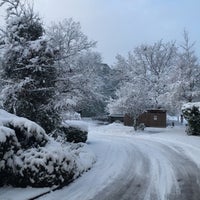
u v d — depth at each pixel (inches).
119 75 1923.0
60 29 1065.5
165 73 1763.0
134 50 1916.8
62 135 614.5
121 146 669.9
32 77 534.9
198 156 524.4
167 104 1267.2
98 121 1704.0
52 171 310.3
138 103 1162.0
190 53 1267.2
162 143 724.7
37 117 538.0
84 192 307.0
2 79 526.9
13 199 271.3
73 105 534.0
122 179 362.6
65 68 578.2
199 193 309.0
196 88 1219.2
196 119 898.1
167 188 326.6
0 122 325.4
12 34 535.5
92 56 1637.6
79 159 423.2
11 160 307.1
